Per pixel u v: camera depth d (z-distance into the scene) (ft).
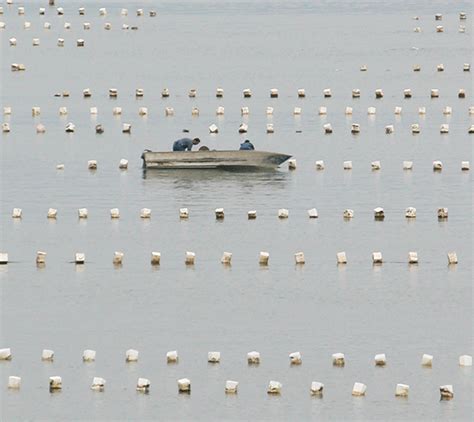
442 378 552.41
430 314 617.21
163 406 530.68
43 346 584.40
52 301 637.30
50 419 522.06
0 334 597.52
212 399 535.60
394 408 528.63
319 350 578.25
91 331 599.57
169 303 633.20
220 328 602.03
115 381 550.77
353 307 625.82
